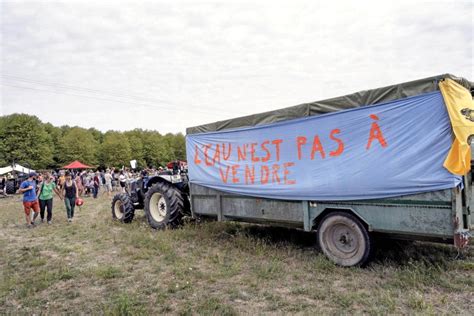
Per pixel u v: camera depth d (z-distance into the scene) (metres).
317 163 5.04
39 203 9.98
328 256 4.96
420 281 4.01
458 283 3.97
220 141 6.50
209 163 6.71
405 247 5.29
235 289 4.05
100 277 4.67
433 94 4.02
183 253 5.75
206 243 6.28
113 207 9.48
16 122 50.59
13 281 4.57
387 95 4.39
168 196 7.57
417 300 3.47
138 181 9.30
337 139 4.82
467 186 4.21
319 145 5.02
